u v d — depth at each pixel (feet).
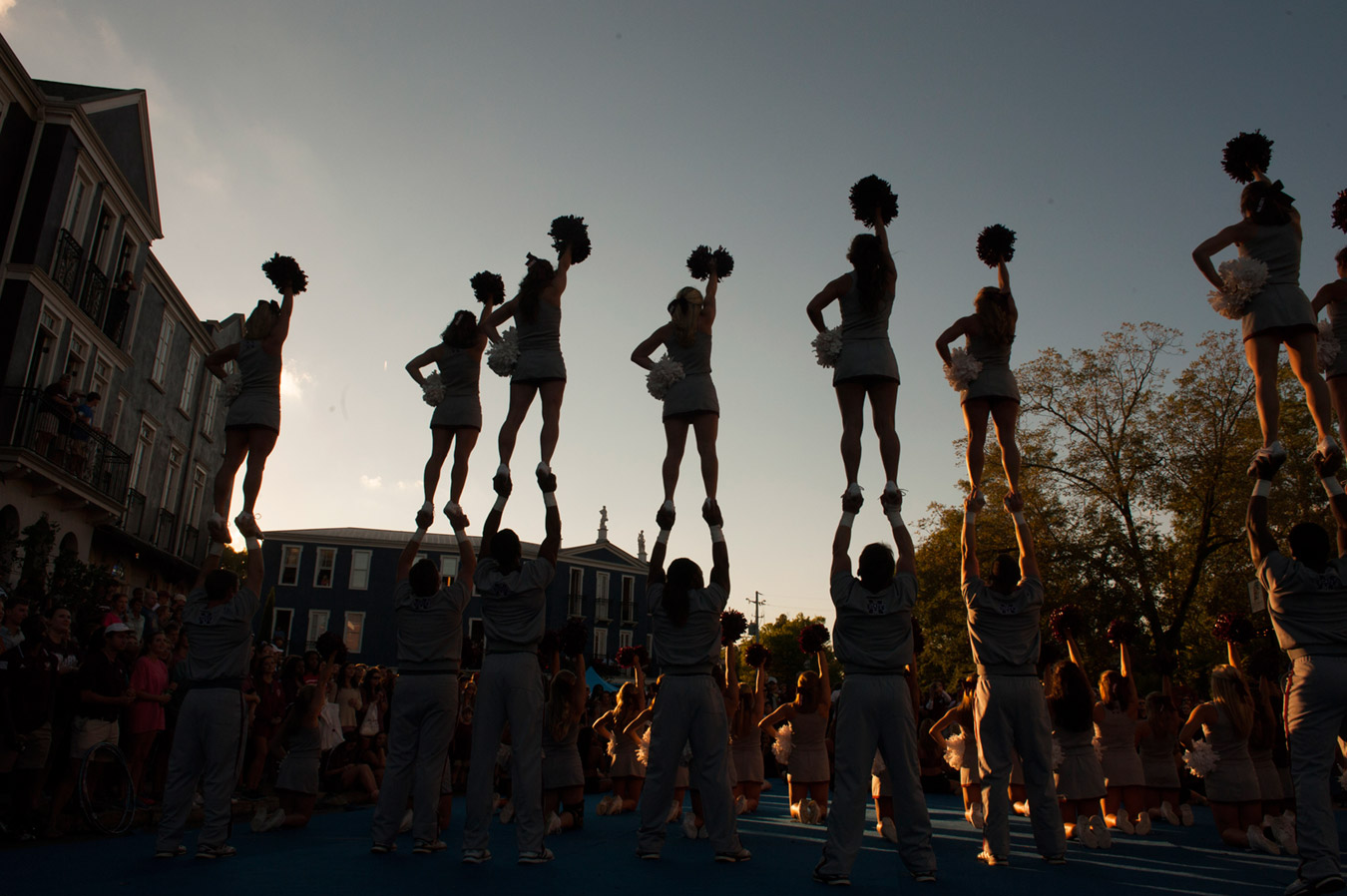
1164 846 24.80
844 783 17.39
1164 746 31.68
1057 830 20.20
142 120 64.49
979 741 20.67
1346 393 19.12
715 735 20.06
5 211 52.49
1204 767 24.91
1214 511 75.72
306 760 26.78
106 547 65.82
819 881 17.06
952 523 89.30
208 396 86.28
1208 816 35.24
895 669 17.87
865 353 19.88
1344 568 16.69
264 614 85.61
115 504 60.34
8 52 50.90
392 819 20.27
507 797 31.30
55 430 53.83
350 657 126.82
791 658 212.43
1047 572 79.61
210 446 87.15
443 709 20.65
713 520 21.29
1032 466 81.87
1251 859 22.25
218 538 21.94
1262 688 26.13
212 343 84.17
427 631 20.75
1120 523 80.64
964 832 28.27
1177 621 77.30
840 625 18.43
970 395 21.52
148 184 67.21
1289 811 26.63
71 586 45.03
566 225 23.44
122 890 15.20
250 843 22.85
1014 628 20.45
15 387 51.08
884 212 21.06
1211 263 18.83
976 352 21.76
